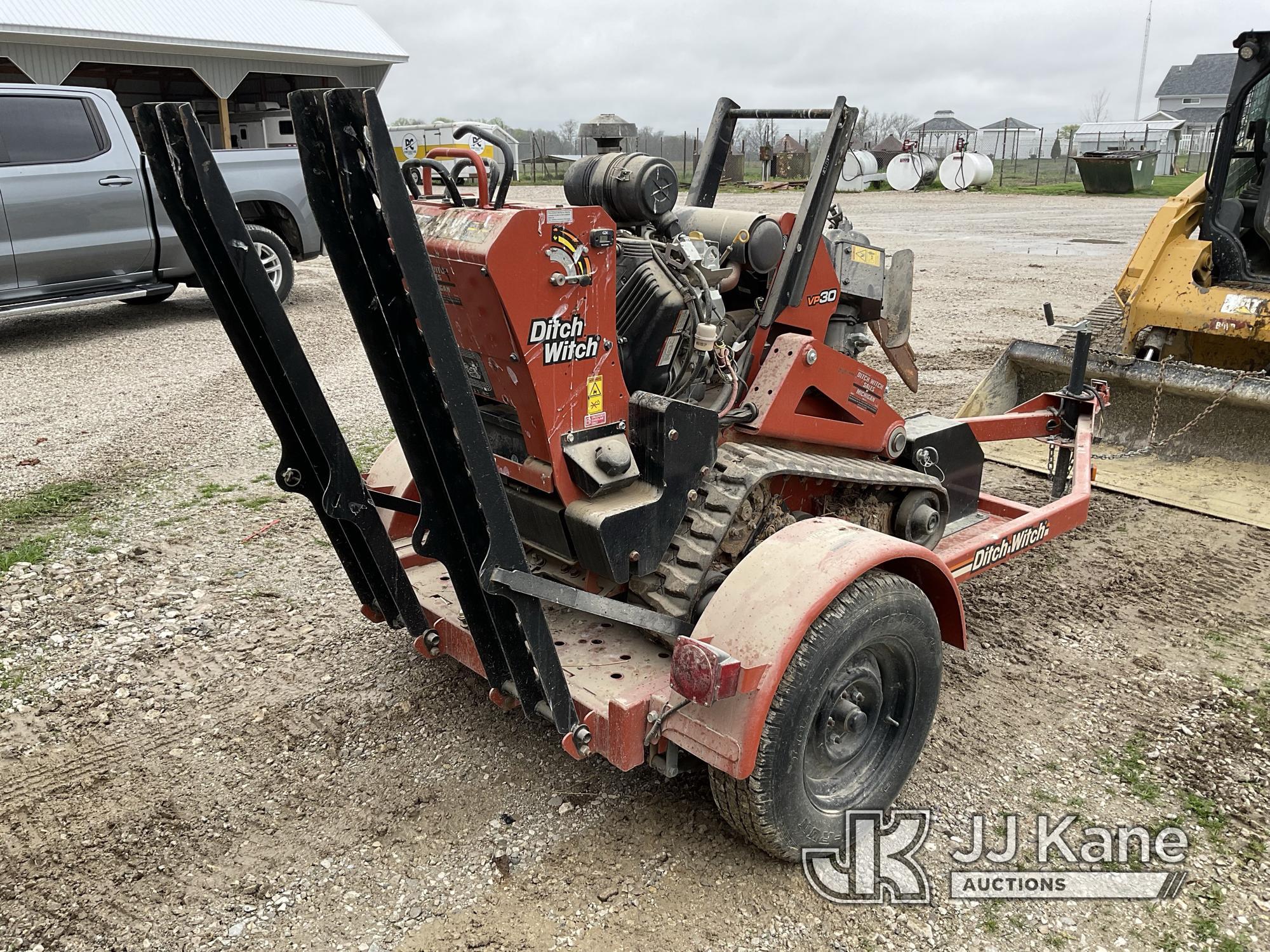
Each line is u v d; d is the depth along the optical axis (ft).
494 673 9.20
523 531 10.52
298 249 36.29
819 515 11.59
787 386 10.98
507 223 7.98
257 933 8.61
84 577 15.35
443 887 9.12
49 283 29.58
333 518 9.74
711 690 7.86
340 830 9.91
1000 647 13.42
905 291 14.23
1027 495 18.60
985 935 8.63
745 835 9.12
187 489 19.29
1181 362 18.52
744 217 11.30
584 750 8.98
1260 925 8.69
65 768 10.87
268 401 9.46
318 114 7.06
